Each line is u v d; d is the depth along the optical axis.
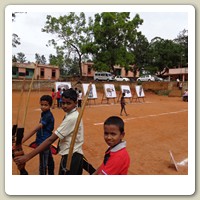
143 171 4.86
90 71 41.56
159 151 6.39
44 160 3.32
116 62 26.83
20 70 30.47
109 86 19.34
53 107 14.77
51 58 27.64
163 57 37.06
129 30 26.03
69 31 25.53
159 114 13.79
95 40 26.66
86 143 6.80
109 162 2.05
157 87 30.88
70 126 2.58
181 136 8.26
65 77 36.22
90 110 14.28
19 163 2.49
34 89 22.17
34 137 6.92
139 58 37.38
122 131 2.11
